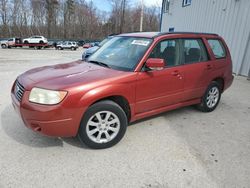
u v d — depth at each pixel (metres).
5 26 60.72
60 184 2.63
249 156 3.29
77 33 67.19
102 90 3.12
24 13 62.31
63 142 3.48
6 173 2.78
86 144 3.27
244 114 4.92
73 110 2.98
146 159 3.14
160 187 2.63
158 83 3.76
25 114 2.98
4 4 59.59
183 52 4.21
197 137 3.81
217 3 10.80
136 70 3.50
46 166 2.93
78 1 65.81
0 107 4.87
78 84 3.02
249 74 8.57
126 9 63.66
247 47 9.08
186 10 14.16
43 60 16.78
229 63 5.14
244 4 9.09
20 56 20.88
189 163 3.08
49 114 2.88
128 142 3.56
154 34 4.05
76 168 2.91
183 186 2.65
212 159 3.19
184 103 4.39
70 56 22.28
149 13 61.53
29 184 2.61
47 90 2.92
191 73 4.25
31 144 3.41
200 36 4.57
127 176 2.79
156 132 3.92
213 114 4.86
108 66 3.72
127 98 3.44
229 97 6.21
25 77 3.41
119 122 3.39
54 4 62.91
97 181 2.70
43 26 64.25
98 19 68.12
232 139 3.78
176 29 15.86
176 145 3.53
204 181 2.74
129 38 4.21
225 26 10.27
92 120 3.22
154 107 3.88
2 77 8.35
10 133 3.71
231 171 2.94
